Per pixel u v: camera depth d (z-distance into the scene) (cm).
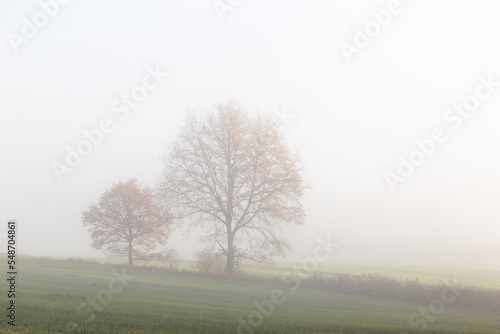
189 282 5016
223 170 6122
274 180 5966
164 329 2073
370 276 5275
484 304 4394
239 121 6103
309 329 2347
